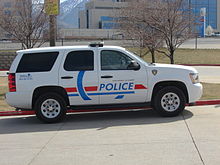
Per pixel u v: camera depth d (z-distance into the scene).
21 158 5.74
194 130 7.15
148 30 14.48
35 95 8.51
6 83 16.44
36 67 8.45
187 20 13.36
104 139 6.73
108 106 8.52
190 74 8.66
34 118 9.45
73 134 7.29
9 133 7.67
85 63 8.47
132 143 6.35
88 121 8.65
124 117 8.97
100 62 8.45
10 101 8.42
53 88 8.45
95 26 88.44
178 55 35.06
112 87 8.41
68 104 8.55
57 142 6.67
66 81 8.37
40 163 5.43
